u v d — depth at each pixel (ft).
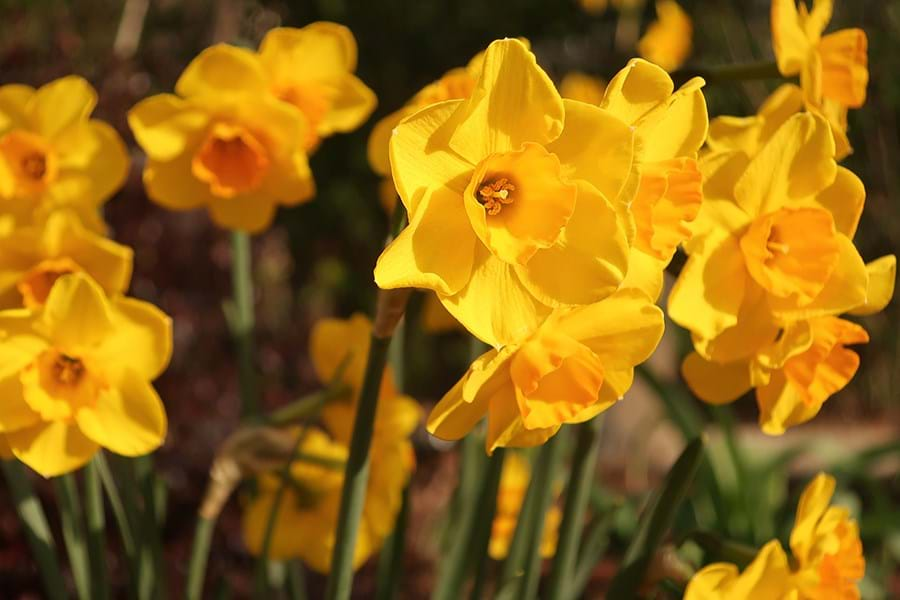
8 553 3.07
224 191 2.17
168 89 4.09
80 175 2.10
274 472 2.15
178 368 3.67
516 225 1.75
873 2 6.33
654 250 1.80
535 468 2.19
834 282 1.92
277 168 2.21
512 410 1.85
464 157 1.76
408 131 1.74
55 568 2.17
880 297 2.00
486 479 2.19
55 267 2.02
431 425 1.83
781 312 1.92
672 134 1.82
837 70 2.02
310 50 2.23
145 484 2.20
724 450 3.91
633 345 1.84
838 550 1.98
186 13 5.41
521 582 2.18
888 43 6.25
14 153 2.08
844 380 1.98
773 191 1.93
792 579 1.98
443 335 7.25
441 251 1.75
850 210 1.94
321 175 7.34
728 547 2.02
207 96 2.18
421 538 3.88
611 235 1.75
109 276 2.05
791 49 2.01
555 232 1.73
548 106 1.75
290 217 7.29
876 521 3.50
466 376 1.79
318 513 2.23
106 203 3.62
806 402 1.96
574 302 1.76
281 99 2.23
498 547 2.47
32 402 1.97
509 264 1.77
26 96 2.10
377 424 2.20
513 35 7.55
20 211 2.09
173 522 3.37
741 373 1.99
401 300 1.84
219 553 3.32
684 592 2.01
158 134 2.18
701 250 1.91
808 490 1.99
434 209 1.75
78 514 2.22
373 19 7.39
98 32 4.70
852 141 6.46
